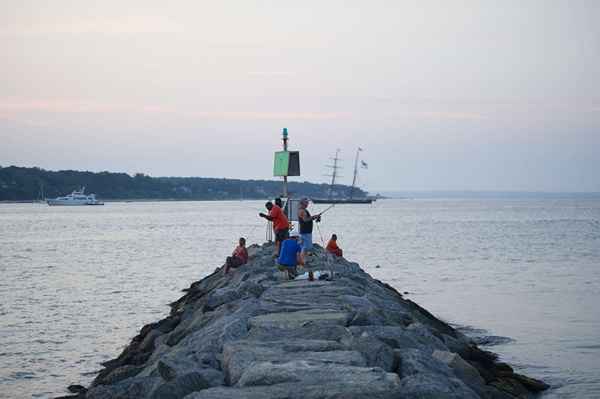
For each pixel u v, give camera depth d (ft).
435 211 573.33
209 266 133.28
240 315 37.76
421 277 114.32
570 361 53.62
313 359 26.94
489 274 118.11
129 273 120.47
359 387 22.88
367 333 31.22
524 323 70.13
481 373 41.45
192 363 28.99
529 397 42.91
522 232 253.65
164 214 482.69
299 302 42.04
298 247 53.78
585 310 77.77
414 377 24.27
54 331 67.87
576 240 207.21
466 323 70.59
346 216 454.40
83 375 52.11
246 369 25.66
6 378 51.19
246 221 355.77
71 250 172.65
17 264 136.05
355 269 70.33
